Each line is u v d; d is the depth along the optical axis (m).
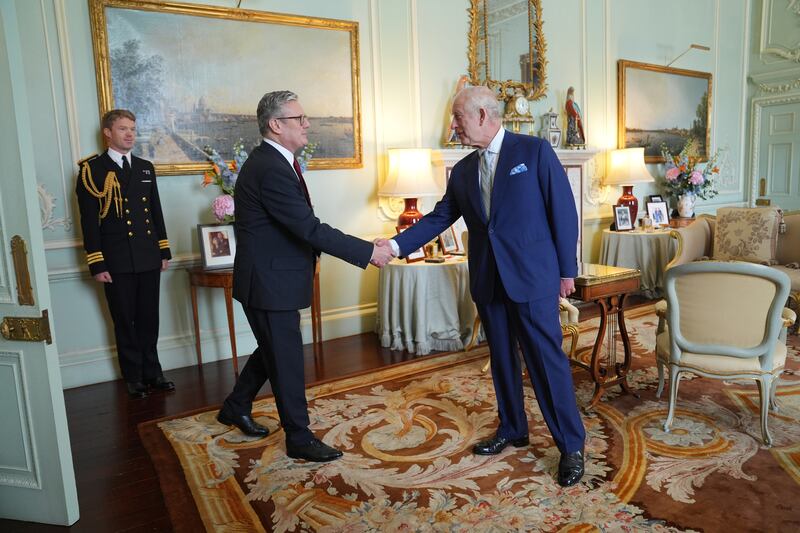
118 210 3.39
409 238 2.62
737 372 2.54
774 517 2.01
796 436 2.65
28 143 1.96
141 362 3.57
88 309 3.77
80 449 2.79
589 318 4.95
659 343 2.92
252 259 2.45
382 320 4.33
